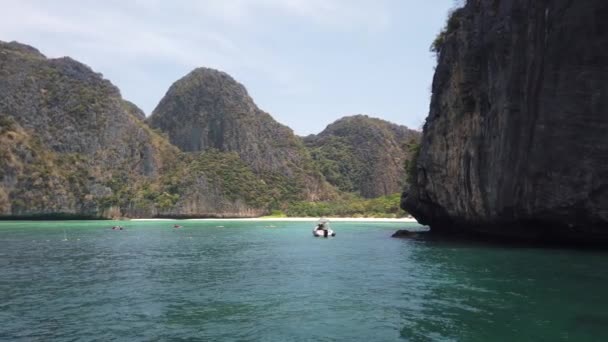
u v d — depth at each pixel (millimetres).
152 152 149625
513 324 13711
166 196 136000
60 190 116188
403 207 56000
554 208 27422
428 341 12531
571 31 26422
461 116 38250
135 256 34188
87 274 25047
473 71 36656
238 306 16984
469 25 38188
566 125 26656
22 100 130625
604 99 25312
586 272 22031
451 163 39594
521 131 29812
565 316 14383
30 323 14836
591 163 25719
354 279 22281
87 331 13930
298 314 15656
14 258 32906
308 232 67188
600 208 25609
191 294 19312
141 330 13992
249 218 138625
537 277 21031
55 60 146875
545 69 27891
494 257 28281
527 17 30016
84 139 135250
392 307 16297
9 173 109062
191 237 56531
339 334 13367
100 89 150125
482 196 34594
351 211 134875
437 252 32281
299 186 166250
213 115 176250
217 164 156500
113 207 124812
